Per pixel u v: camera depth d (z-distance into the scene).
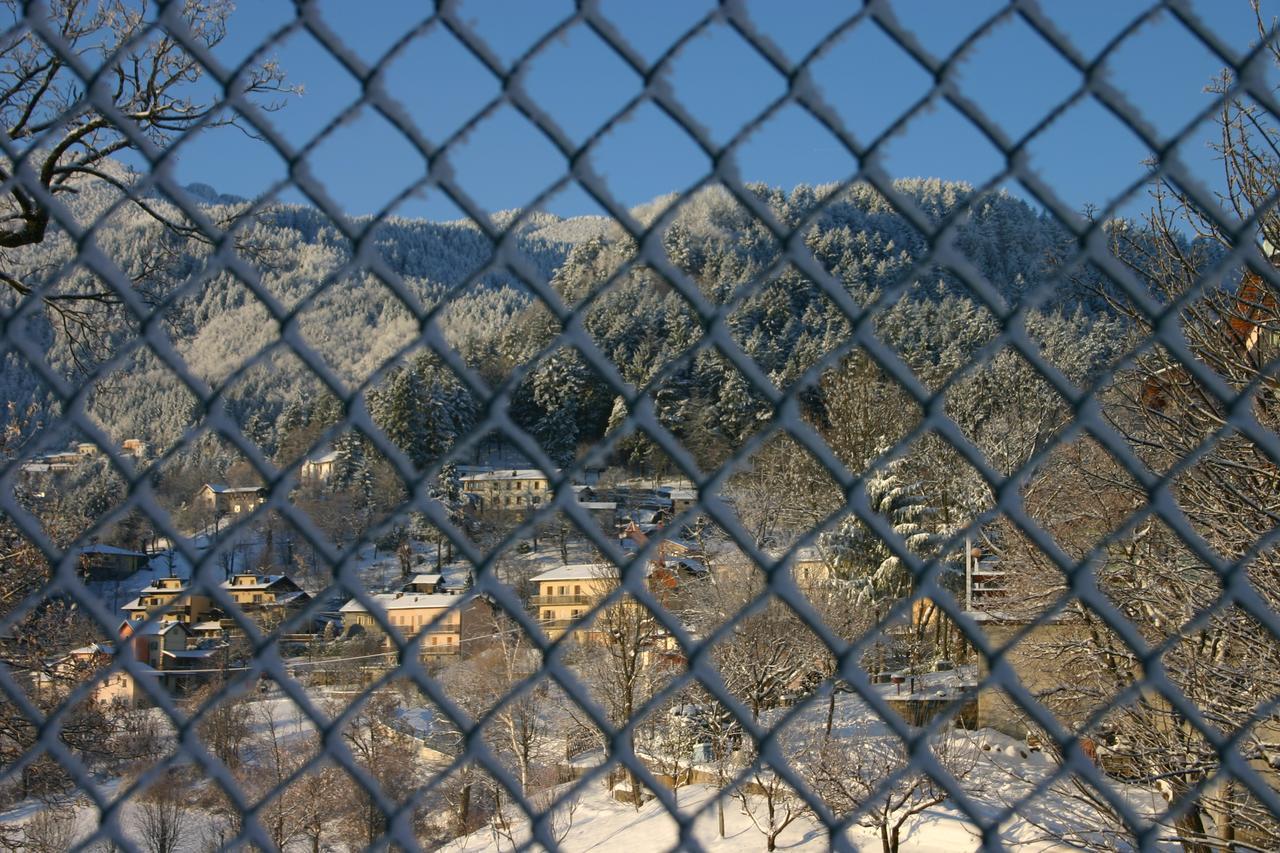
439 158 1.63
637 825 15.55
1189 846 8.65
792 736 16.42
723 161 1.62
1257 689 8.53
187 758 1.71
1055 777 1.73
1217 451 8.02
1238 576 1.72
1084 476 9.85
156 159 1.66
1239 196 7.36
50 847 6.39
